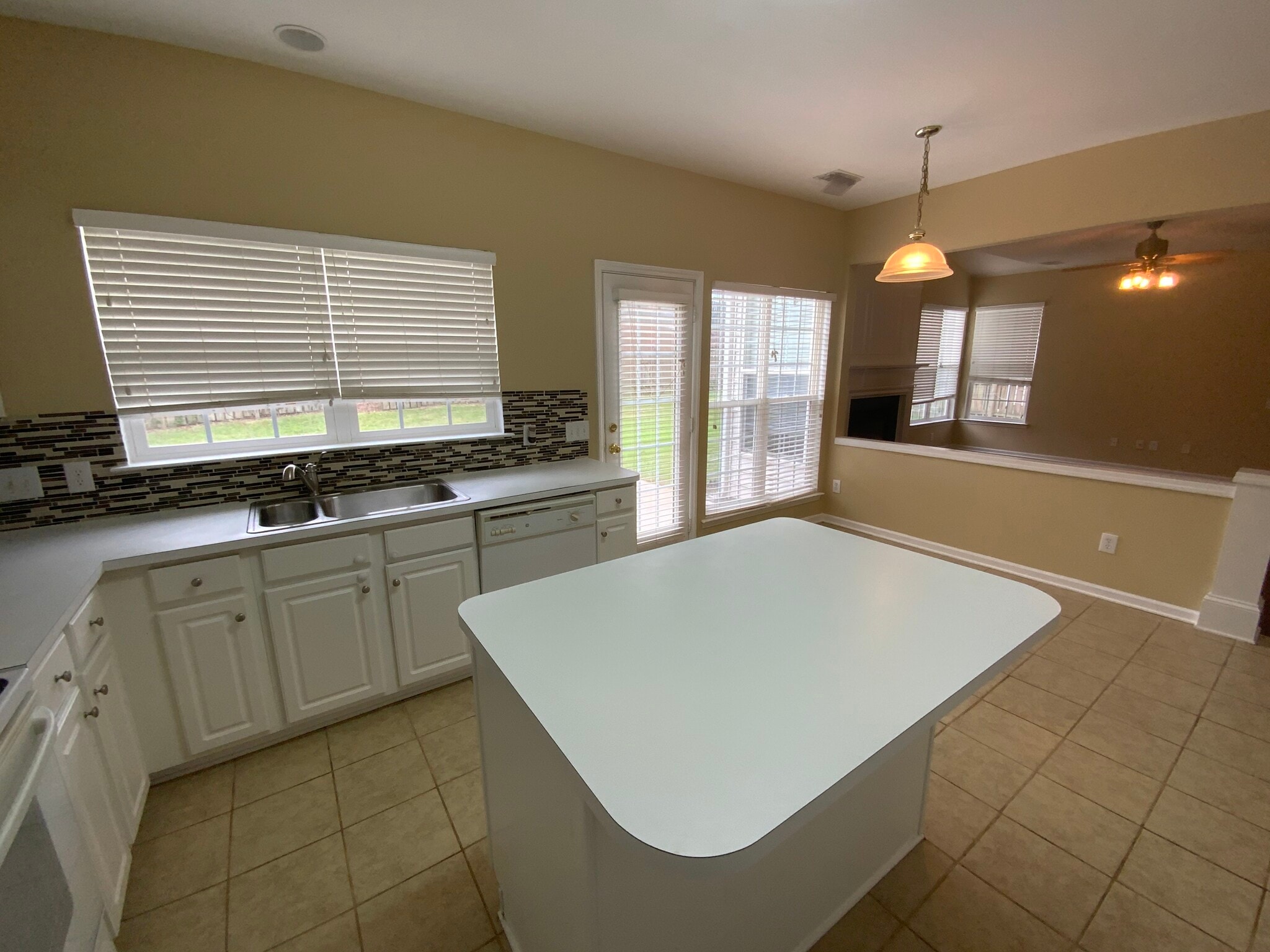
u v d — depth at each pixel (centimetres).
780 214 367
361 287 228
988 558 372
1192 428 587
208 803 176
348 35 179
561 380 289
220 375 207
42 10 160
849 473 445
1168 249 463
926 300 638
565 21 173
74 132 173
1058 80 211
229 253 201
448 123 236
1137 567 308
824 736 82
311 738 206
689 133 262
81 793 124
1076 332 648
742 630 117
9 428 178
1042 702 226
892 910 143
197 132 189
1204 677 243
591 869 88
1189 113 240
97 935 116
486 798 136
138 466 198
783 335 395
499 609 128
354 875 153
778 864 120
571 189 274
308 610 194
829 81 212
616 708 89
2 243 169
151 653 169
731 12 168
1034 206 306
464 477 262
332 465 232
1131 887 148
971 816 172
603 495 261
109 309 186
